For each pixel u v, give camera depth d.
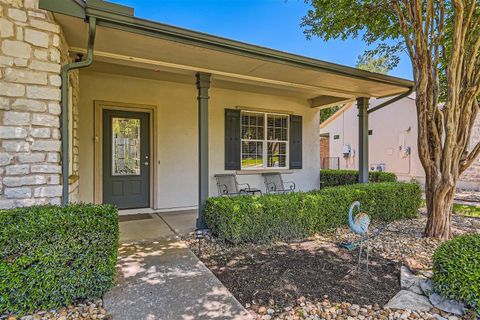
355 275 2.79
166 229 4.30
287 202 3.86
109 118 5.30
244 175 6.69
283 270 2.90
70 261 2.22
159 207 5.67
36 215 2.24
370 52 6.20
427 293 2.35
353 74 4.61
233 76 4.54
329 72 4.43
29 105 2.66
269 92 6.71
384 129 11.61
